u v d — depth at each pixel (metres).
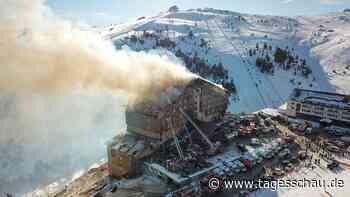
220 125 63.25
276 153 54.50
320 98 77.25
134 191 44.25
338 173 48.47
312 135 63.28
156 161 50.03
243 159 50.97
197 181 45.31
